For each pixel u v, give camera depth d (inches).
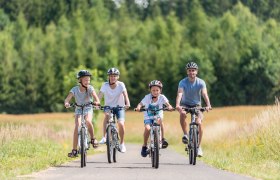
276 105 1829.5
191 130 1296.8
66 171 1095.6
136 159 1519.4
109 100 1288.1
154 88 1208.2
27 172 1052.5
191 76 1311.5
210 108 1294.3
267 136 1622.8
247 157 1519.4
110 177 979.3
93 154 1784.0
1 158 1360.7
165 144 1229.7
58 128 2962.6
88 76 1224.8
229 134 2236.7
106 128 1288.1
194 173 1066.1
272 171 1119.6
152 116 1221.1
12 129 1945.1
